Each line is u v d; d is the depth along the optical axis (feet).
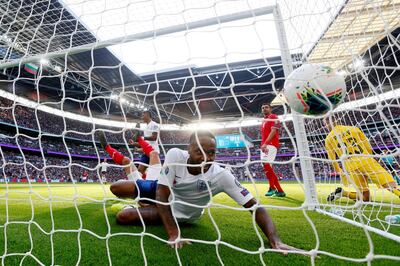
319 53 9.57
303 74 3.92
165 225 5.48
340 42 8.60
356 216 8.45
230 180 5.69
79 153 102.42
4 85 70.28
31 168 77.41
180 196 6.12
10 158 77.61
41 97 81.00
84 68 35.58
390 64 45.52
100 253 4.93
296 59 11.39
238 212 9.46
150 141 15.12
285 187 27.07
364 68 3.81
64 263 4.53
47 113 97.96
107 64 35.58
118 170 96.02
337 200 12.51
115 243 5.50
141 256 4.74
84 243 5.54
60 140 99.14
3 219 8.39
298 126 10.44
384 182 8.96
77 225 7.29
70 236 6.14
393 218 7.18
